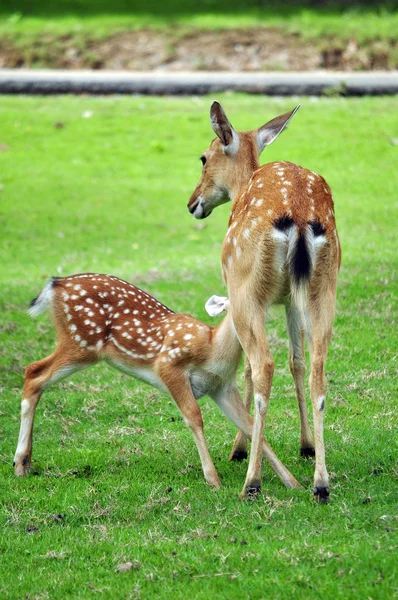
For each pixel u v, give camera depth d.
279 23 35.47
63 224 21.41
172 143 26.23
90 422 11.70
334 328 14.01
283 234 8.66
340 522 8.12
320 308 8.72
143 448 10.75
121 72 32.78
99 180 24.14
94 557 8.09
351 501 8.60
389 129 25.83
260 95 29.78
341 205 21.12
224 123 11.06
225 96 29.70
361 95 29.28
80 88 31.19
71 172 24.69
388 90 29.17
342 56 32.81
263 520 8.34
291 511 8.45
